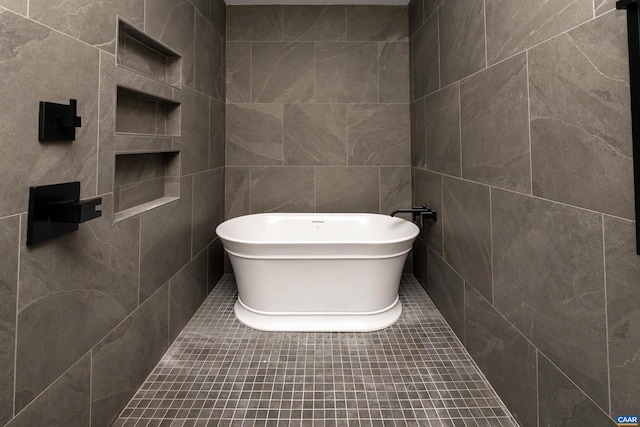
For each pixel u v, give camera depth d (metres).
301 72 2.83
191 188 2.10
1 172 0.81
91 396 1.16
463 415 1.33
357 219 2.63
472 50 1.63
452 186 1.92
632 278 0.78
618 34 0.80
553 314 1.05
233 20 2.82
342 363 1.67
